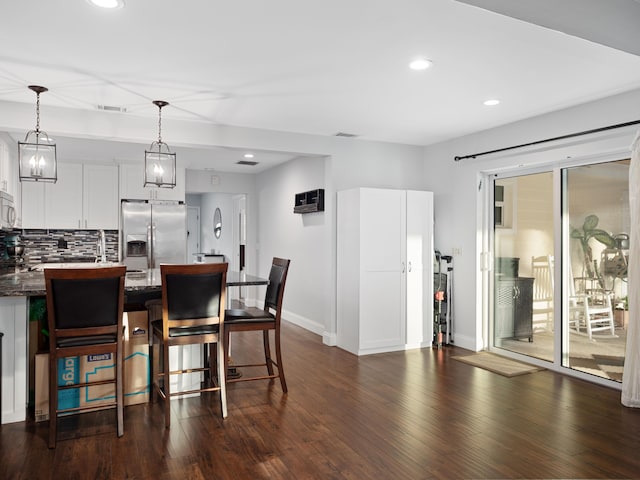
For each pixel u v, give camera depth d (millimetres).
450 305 5383
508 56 2900
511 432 2951
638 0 2443
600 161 3916
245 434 2926
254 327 3686
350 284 5062
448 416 3223
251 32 2584
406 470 2473
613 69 3111
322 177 5844
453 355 4910
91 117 4199
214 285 3152
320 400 3547
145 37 2656
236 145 4773
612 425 3059
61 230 6613
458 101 3887
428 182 5703
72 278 2738
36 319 3297
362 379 4070
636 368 3361
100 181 6609
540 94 3680
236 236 8961
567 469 2482
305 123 4656
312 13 2359
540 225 4508
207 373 4027
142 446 2758
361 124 4684
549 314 4430
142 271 4590
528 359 4609
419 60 2980
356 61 3008
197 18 2422
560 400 3537
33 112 4008
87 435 2914
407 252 5148
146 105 4020
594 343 3990
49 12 2355
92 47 2797
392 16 2373
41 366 3137
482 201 5055
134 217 6648
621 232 3766
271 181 7574
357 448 2732
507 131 4637
